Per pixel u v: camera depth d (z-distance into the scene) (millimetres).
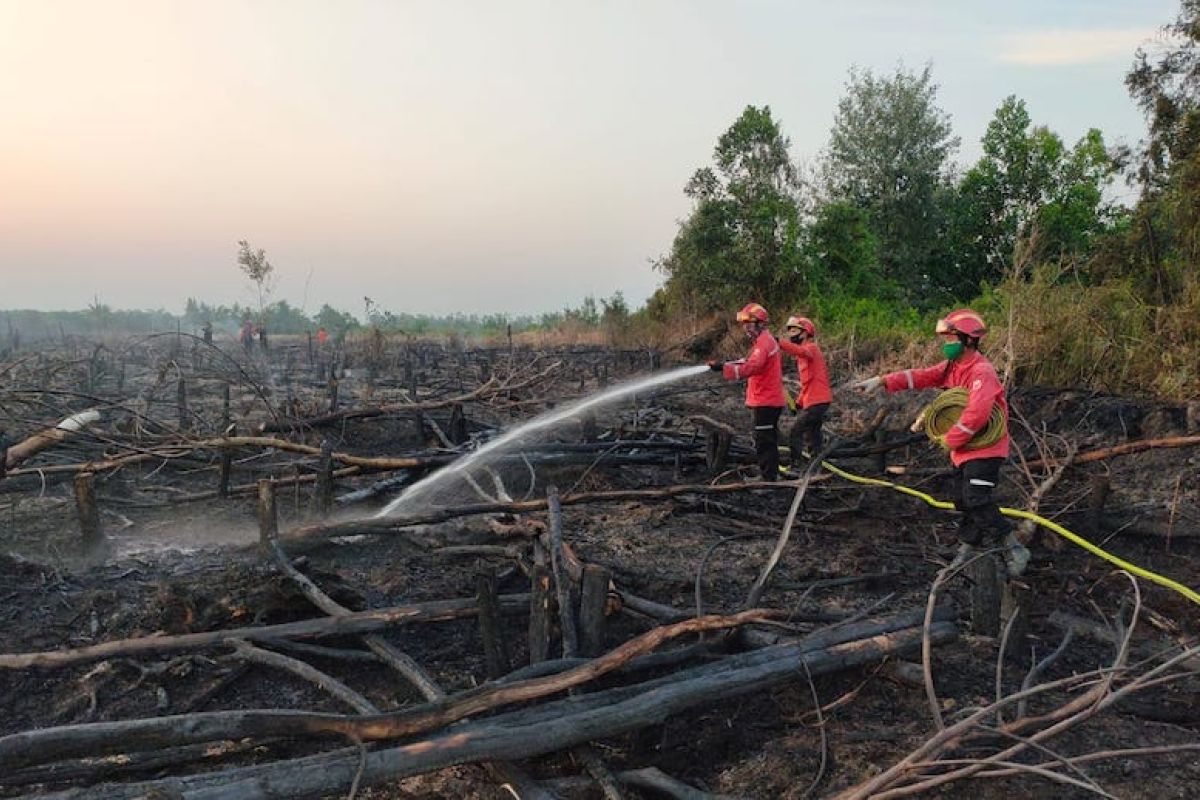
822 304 24984
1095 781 3402
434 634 5008
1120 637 4555
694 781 3711
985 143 34156
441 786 3654
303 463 8414
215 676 4496
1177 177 14820
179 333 9938
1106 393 11516
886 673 4367
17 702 4285
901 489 7633
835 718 4059
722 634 4648
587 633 4289
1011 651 4660
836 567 6410
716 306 26578
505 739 3361
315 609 5094
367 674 4566
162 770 3664
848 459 9820
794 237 25906
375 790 3623
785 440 10766
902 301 29484
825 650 4273
